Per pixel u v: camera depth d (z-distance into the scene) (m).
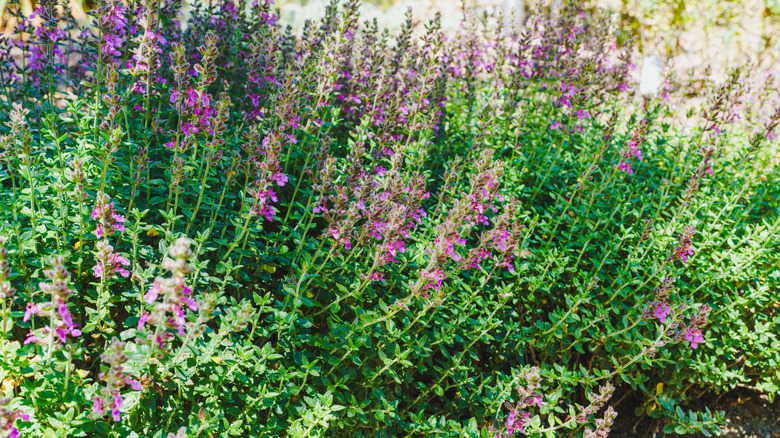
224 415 2.96
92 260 3.20
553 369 4.21
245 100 4.65
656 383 4.72
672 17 10.04
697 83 8.66
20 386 2.69
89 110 3.80
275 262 3.75
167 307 2.23
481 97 6.15
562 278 4.40
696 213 5.07
